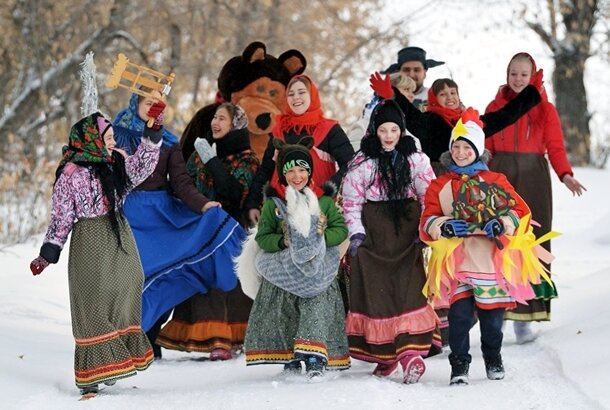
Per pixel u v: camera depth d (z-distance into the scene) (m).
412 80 16.22
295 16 37.66
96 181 12.56
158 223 15.37
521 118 16.03
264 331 13.26
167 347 15.70
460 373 12.66
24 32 38.25
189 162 16.52
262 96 17.92
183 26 37.72
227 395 12.13
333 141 14.94
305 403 11.56
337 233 13.15
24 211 28.45
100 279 12.45
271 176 15.38
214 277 15.38
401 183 13.27
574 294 18.70
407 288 13.15
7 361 13.83
